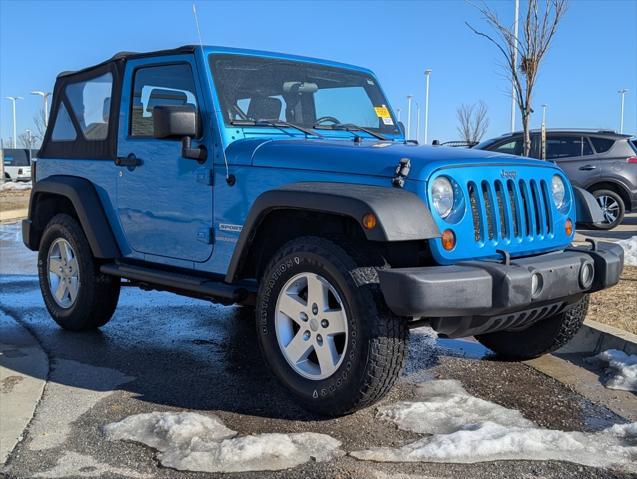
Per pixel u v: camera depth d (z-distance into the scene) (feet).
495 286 11.37
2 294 23.97
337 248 11.82
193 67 15.01
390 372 11.50
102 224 17.22
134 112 16.60
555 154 42.01
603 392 13.88
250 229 13.05
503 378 14.74
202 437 11.49
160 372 15.19
